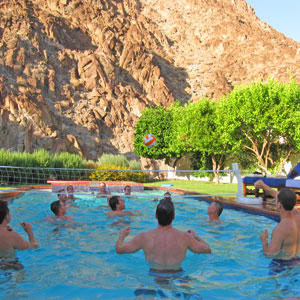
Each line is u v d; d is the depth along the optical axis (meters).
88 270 3.91
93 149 43.91
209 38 75.81
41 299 3.00
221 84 63.19
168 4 87.56
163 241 3.77
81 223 7.13
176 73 65.75
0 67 43.88
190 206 10.45
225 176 29.02
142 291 3.20
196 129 27.44
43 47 50.09
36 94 43.34
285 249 4.06
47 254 4.66
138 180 26.45
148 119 35.12
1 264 4.11
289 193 4.07
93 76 51.28
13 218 7.88
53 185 15.82
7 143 36.66
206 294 3.13
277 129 22.23
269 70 65.81
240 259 4.41
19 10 51.78
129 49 58.38
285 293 3.17
